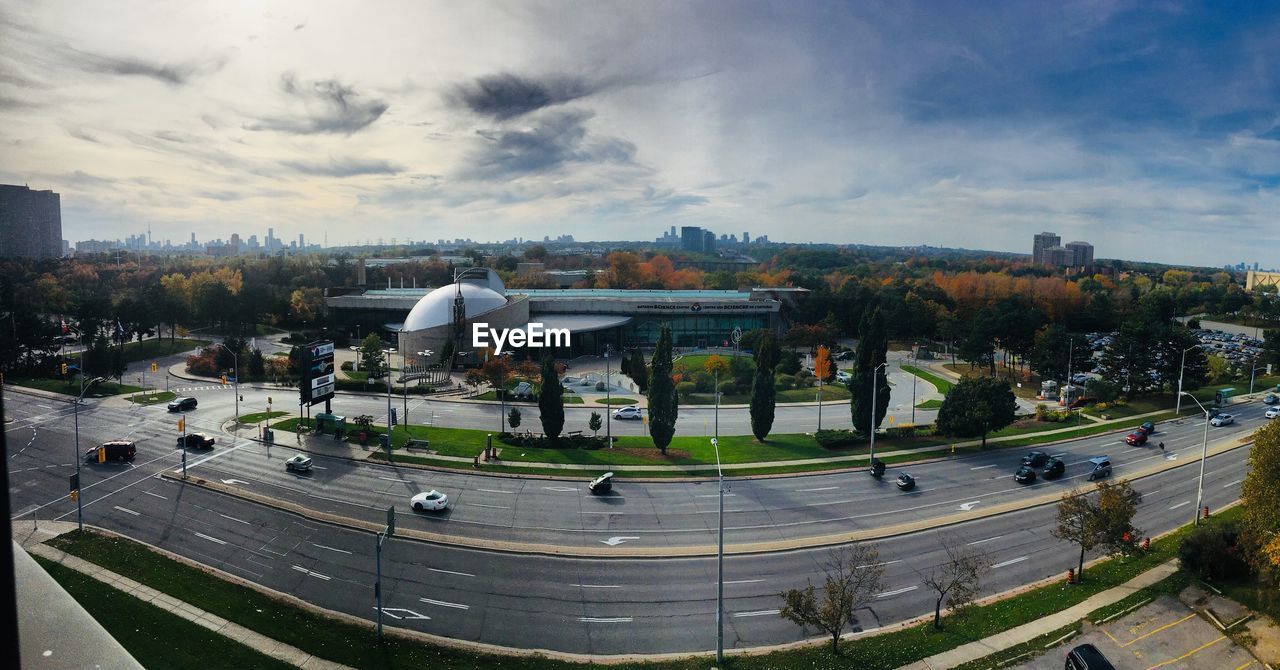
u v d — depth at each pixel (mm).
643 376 94188
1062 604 38281
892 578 41469
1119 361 92500
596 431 69250
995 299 166250
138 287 190250
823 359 90000
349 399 87812
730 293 161875
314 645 33000
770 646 34312
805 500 53656
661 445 64875
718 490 55406
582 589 39656
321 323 147875
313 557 42750
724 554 43906
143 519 47938
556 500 52688
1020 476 58375
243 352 103562
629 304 139125
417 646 33219
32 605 17188
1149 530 49656
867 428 70438
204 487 54031
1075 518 45656
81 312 113750
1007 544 46531
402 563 42188
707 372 98625
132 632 33188
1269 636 35094
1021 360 113375
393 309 139875
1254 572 40938
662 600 38594
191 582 38500
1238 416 84000
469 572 41312
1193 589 39906
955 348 141750
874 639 34719
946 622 36406
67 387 90000
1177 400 85625
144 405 81688
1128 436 71312
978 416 66875
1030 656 33312
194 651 32062
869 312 71375
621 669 31781
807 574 41688
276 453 63125
